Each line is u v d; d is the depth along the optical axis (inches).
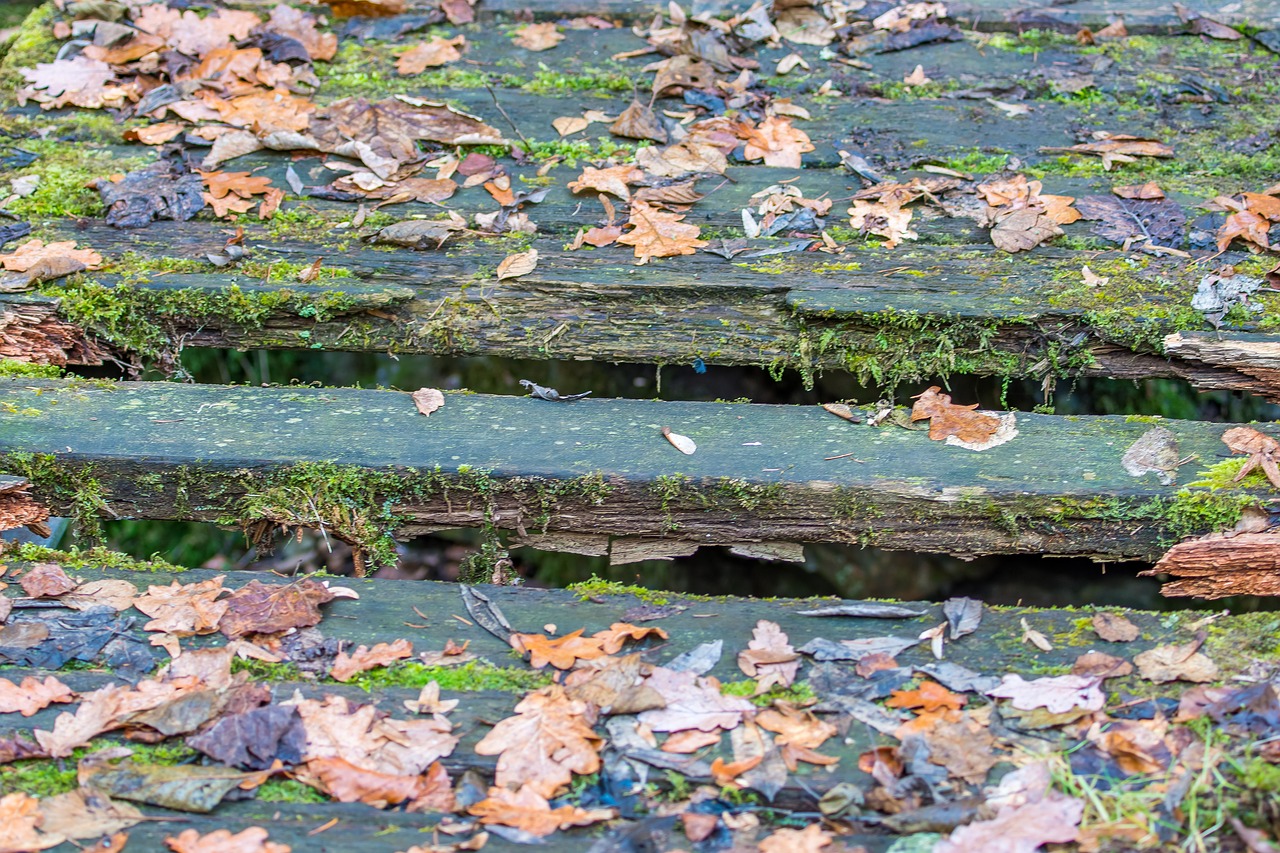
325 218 115.0
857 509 87.7
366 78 139.3
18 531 99.7
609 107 134.9
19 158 122.6
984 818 63.7
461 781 67.4
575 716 71.0
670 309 104.2
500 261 108.5
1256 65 140.9
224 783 66.5
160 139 126.4
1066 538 87.2
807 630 79.0
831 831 64.3
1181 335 97.8
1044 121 131.1
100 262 106.5
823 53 145.2
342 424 92.9
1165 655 74.9
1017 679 73.5
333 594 81.5
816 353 102.7
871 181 120.1
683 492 88.0
